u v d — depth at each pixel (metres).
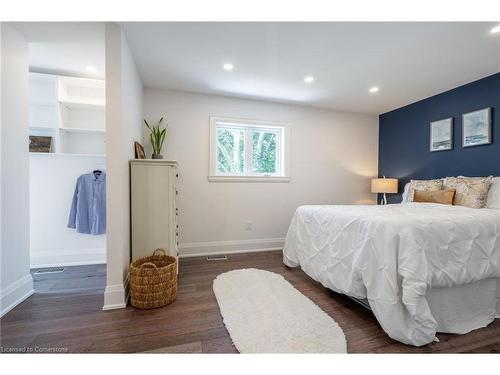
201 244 3.39
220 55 2.37
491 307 1.77
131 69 2.31
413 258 1.47
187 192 3.33
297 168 3.86
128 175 2.17
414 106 3.68
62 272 2.67
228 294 2.09
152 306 1.87
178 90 3.26
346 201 4.15
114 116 1.88
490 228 1.76
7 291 1.81
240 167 3.70
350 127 4.17
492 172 2.71
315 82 2.99
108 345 1.43
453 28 1.91
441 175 3.27
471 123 2.91
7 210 1.82
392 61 2.46
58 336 1.51
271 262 3.05
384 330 1.50
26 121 2.05
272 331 1.56
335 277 1.98
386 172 4.17
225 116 3.48
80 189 2.89
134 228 2.22
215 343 1.46
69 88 2.89
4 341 1.46
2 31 1.78
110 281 1.88
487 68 2.59
